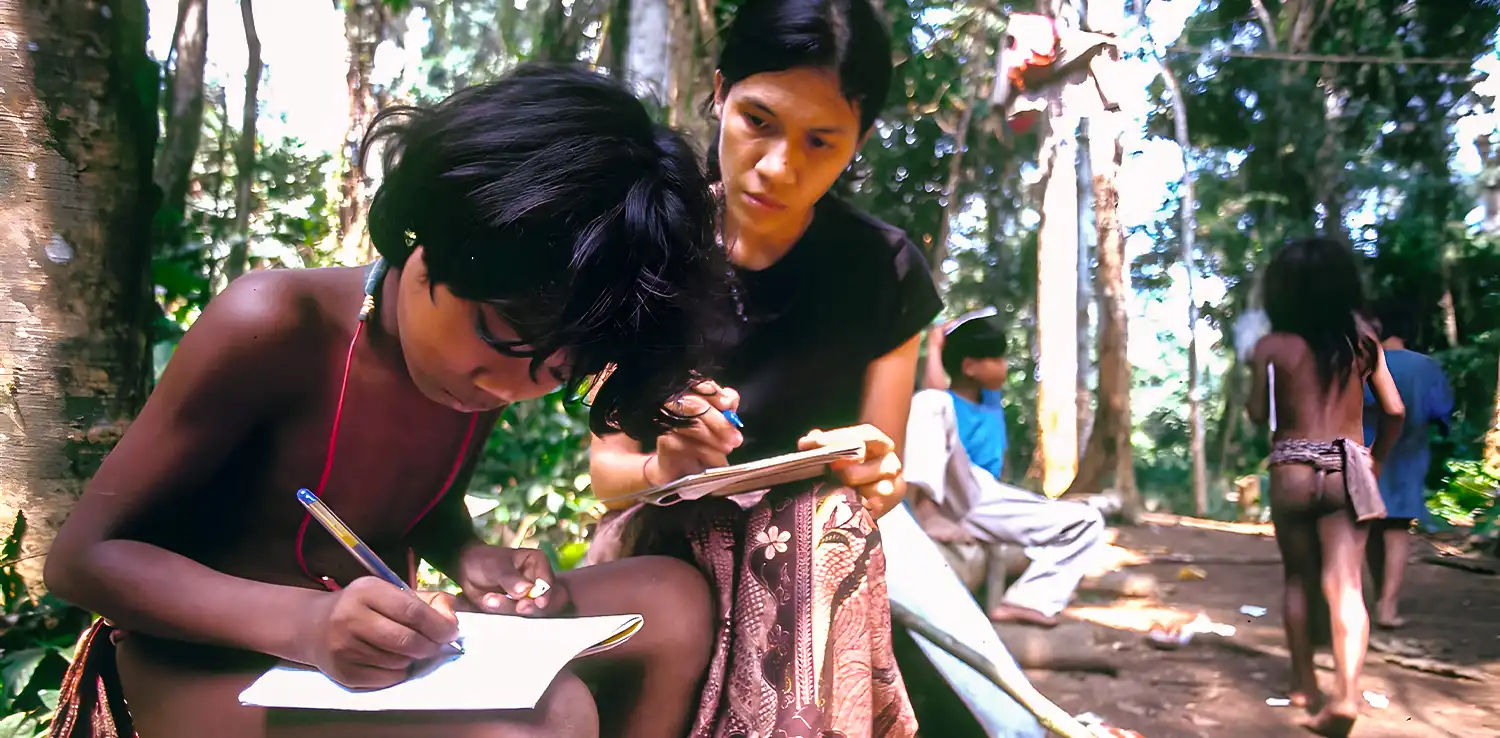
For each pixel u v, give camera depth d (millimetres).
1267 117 12633
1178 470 15648
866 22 1796
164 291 3604
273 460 1389
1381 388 3664
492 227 1049
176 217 3750
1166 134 13242
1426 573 6406
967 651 2021
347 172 7430
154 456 1271
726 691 1660
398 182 1148
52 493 2572
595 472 2086
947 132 10211
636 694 1623
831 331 2064
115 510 1264
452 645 1244
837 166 1878
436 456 1473
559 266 1069
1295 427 3354
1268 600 5422
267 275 1346
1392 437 3709
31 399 2559
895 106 9672
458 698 1110
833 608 1587
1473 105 12086
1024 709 2080
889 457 1762
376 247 1260
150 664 1303
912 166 10648
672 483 1531
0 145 2555
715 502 1743
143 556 1244
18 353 2559
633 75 1515
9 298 2562
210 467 1316
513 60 6125
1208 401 16297
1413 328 5469
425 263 1142
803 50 1758
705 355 1292
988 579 4289
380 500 1463
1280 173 12875
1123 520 8586
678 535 1811
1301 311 3348
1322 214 12625
